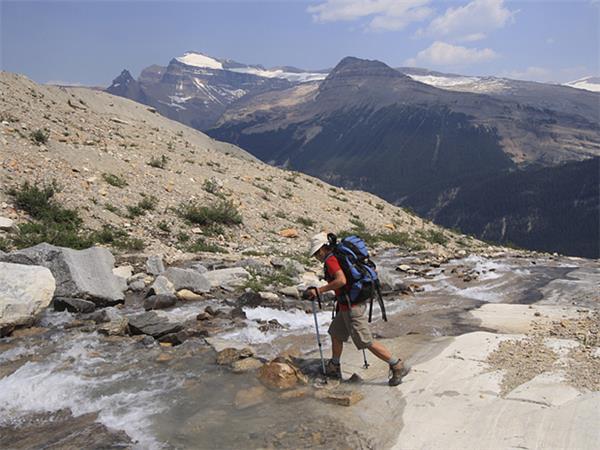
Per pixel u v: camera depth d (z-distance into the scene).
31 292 8.15
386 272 11.88
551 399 5.21
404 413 5.28
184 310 9.37
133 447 4.74
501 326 8.61
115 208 16.86
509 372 6.04
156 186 20.34
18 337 7.69
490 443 4.55
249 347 7.10
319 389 5.95
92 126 27.09
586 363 6.16
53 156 19.05
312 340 7.91
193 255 14.22
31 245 12.17
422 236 25.77
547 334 7.86
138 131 31.12
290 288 11.12
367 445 4.72
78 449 4.71
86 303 8.85
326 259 6.16
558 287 12.11
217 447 4.74
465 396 5.49
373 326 8.90
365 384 6.11
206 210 18.58
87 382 6.19
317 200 26.67
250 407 5.54
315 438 4.86
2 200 14.48
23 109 23.84
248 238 18.25
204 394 5.87
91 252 10.36
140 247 14.14
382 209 29.77
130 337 7.77
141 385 6.11
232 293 10.81
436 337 7.94
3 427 5.14
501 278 13.56
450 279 13.62
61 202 15.60
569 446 4.37
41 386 6.05
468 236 29.92
